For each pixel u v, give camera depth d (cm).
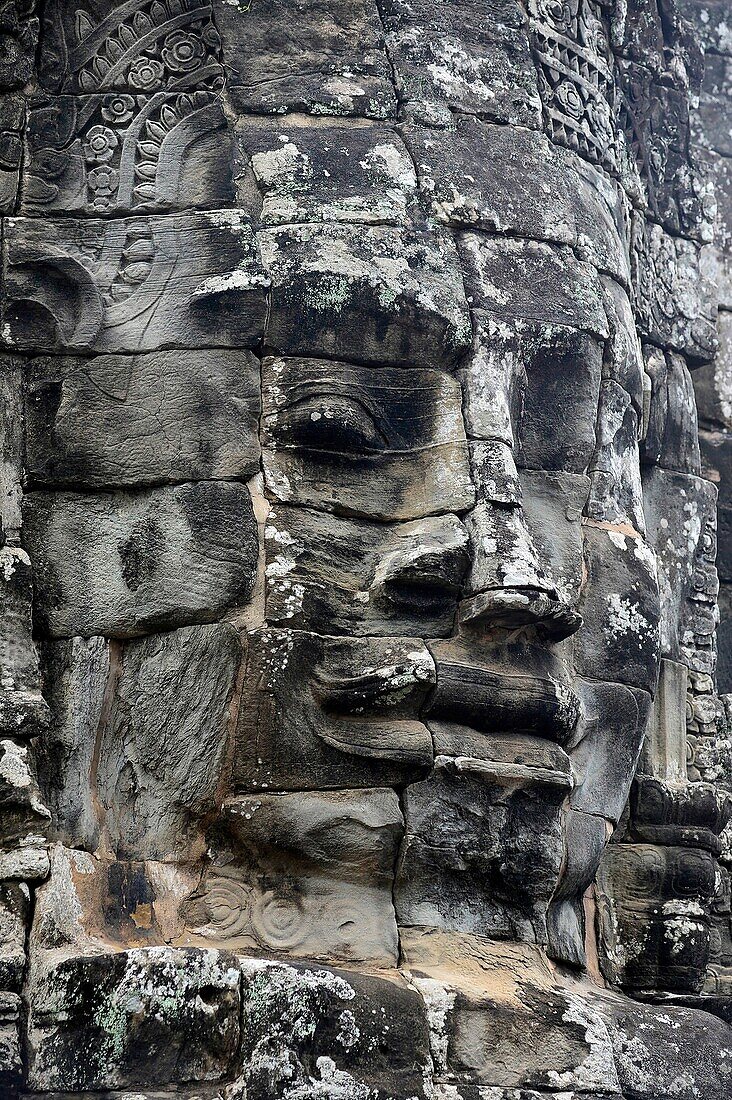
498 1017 696
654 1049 748
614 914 812
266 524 723
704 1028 771
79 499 733
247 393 734
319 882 706
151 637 721
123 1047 651
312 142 771
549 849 727
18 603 716
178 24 782
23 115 768
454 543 727
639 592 783
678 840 823
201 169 759
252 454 729
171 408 732
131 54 776
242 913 702
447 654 723
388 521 738
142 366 738
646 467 883
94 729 716
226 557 716
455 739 718
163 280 746
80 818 706
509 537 729
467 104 798
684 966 809
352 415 735
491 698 723
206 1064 654
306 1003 663
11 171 762
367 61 793
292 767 703
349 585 726
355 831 703
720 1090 752
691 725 864
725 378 966
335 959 697
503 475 738
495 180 786
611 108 879
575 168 818
